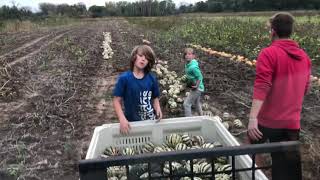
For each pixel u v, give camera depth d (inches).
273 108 64.0
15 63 236.5
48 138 112.0
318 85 159.9
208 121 72.4
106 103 148.6
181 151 37.3
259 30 403.9
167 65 223.0
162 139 72.1
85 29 672.4
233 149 37.5
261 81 60.9
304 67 62.9
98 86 178.7
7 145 104.3
